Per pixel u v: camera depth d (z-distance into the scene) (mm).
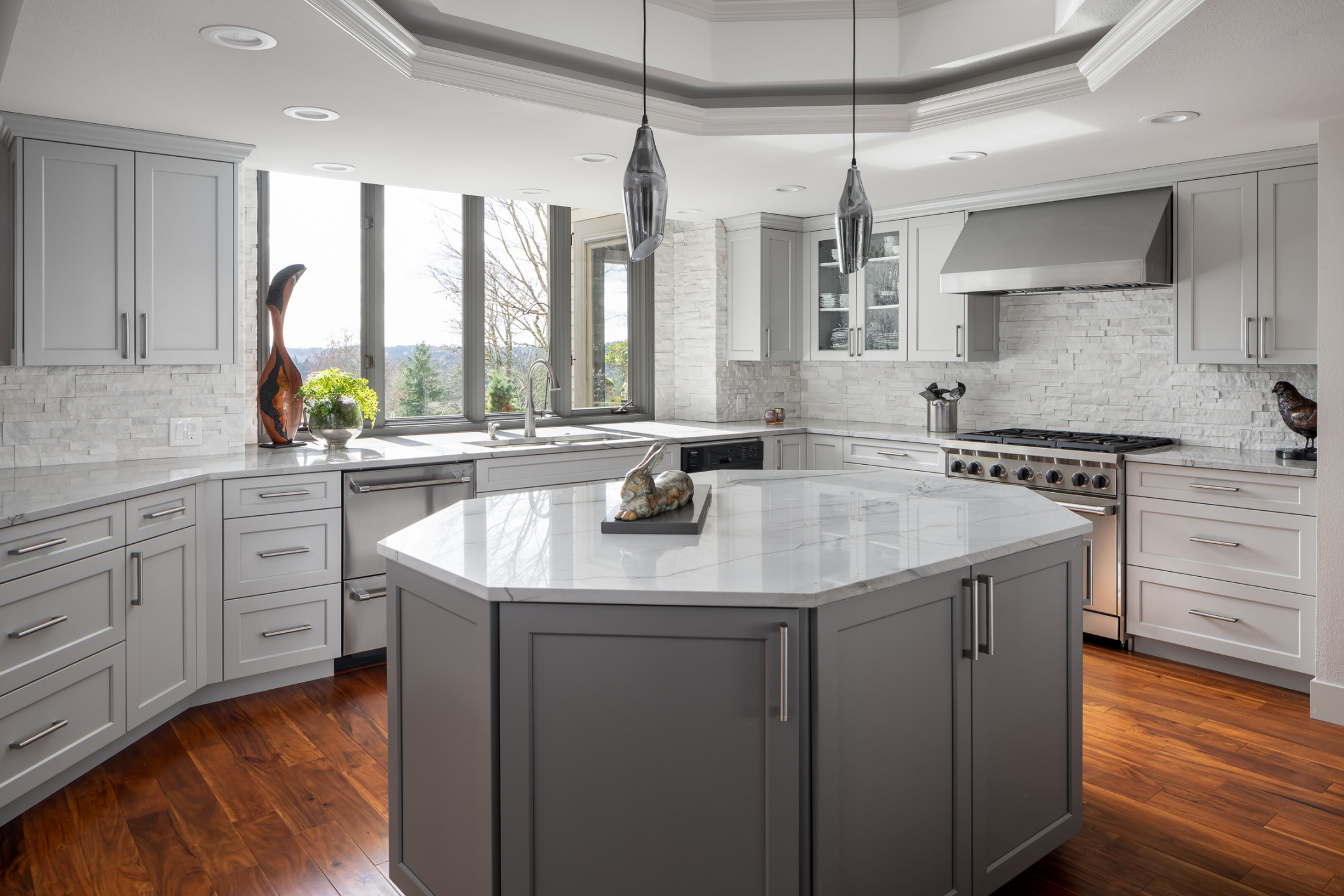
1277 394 3861
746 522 2377
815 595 1696
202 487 3422
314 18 2430
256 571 3584
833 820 1806
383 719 3387
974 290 4613
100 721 2904
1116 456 4055
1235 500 3717
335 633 3807
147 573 3113
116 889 2289
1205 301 4078
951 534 2221
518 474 4332
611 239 5906
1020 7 3164
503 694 1787
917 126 3564
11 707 2527
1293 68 2801
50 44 2598
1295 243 3789
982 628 2105
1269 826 2600
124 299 3516
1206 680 3783
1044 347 4996
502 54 3166
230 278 3760
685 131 3609
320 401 4094
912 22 3428
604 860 1815
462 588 1819
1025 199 4707
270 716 3412
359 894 2275
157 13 2395
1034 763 2318
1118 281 4098
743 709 1760
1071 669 2426
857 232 2455
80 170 3400
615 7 3252
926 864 2037
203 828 2588
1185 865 2404
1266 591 3645
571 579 1792
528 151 3840
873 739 1893
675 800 1790
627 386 6051
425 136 3611
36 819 2627
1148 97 3115
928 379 5590
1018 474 4426
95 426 3629
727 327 5898
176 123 3402
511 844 1810
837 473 3330
